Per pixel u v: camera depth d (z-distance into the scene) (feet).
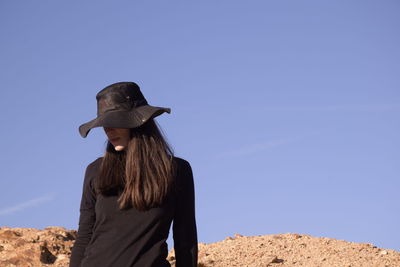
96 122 10.82
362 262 25.17
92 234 11.16
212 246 28.91
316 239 28.94
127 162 10.78
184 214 11.28
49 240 25.43
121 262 10.47
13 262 23.17
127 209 10.72
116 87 11.23
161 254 10.77
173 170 11.03
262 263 25.18
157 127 11.41
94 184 11.12
